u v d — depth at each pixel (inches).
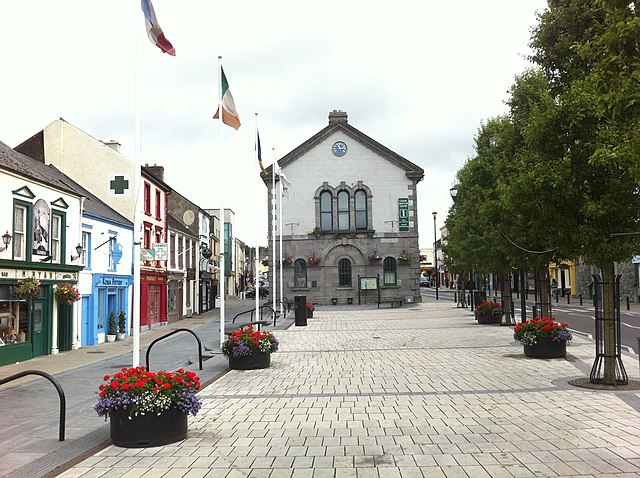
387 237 1792.6
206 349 783.1
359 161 1817.2
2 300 687.7
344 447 286.7
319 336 884.0
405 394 418.0
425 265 5310.0
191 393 310.7
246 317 1544.0
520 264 685.3
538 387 430.6
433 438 299.3
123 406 293.3
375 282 1768.0
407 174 1798.7
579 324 982.4
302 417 354.3
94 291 982.4
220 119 715.4
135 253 380.5
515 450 274.5
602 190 423.2
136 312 379.9
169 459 272.8
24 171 737.6
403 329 970.7
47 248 794.2
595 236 414.3
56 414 389.7
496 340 762.8
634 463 250.7
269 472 251.0
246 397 420.5
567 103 426.3
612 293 429.4
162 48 437.7
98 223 1003.9
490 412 354.3
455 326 998.4
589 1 472.7
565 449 273.9
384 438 301.9
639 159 233.3
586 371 495.8
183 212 1852.9
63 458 271.4
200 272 1870.1
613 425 315.6
